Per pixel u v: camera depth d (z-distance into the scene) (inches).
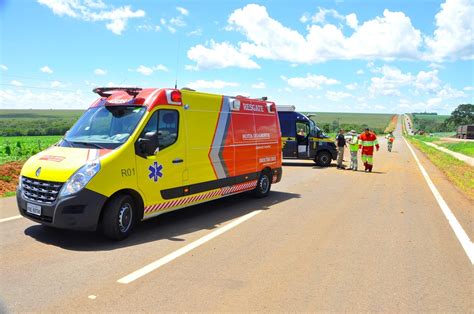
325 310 164.4
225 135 354.0
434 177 629.9
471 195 467.8
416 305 171.0
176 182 296.5
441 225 311.0
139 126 266.7
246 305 167.2
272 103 442.3
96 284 184.9
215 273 201.8
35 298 169.3
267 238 266.5
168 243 250.8
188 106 310.2
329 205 383.9
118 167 249.3
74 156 250.4
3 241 246.8
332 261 223.6
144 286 183.8
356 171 701.9
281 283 191.2
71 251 231.1
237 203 389.7
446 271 211.6
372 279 198.7
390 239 269.7
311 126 797.9
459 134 3513.8
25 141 1704.0
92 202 236.1
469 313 164.9
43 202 240.4
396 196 441.7
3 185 460.4
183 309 162.1
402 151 1396.4
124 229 256.8
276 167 444.1
